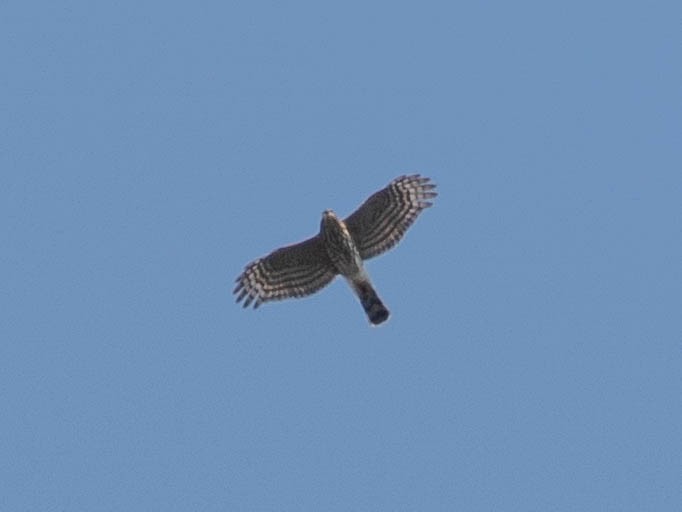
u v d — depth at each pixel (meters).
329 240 59.69
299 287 60.38
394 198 60.03
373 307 60.09
